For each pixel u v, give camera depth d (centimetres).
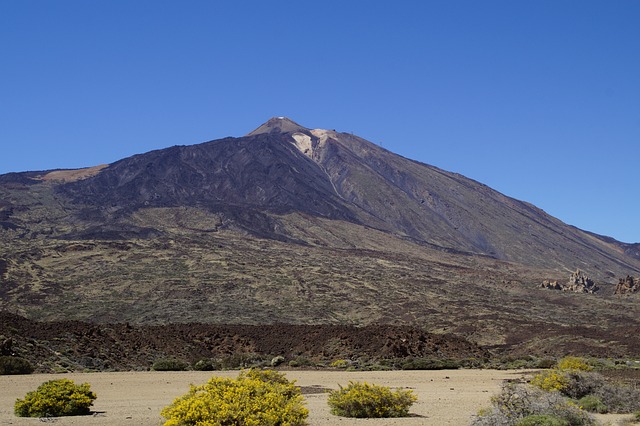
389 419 1973
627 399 2248
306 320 8788
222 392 1573
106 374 3656
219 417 1473
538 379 2411
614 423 1869
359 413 2028
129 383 3158
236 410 1504
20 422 1911
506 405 1741
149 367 4403
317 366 4600
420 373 3969
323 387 3014
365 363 4681
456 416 2041
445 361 4722
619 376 3266
